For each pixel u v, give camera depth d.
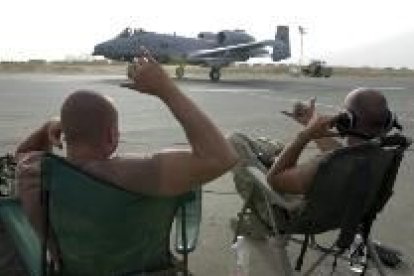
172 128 13.90
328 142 4.21
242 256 4.27
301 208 3.76
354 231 3.83
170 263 2.95
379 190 3.87
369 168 3.67
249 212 4.52
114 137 2.71
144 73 2.55
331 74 57.94
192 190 2.74
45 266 2.69
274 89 31.83
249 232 4.46
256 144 4.34
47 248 2.74
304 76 56.97
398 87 36.09
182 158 2.60
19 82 33.34
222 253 5.39
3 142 11.13
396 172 3.85
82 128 2.64
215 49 42.84
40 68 64.50
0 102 19.88
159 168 2.61
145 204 2.64
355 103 3.73
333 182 3.64
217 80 41.59
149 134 12.85
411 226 6.35
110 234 2.66
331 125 3.69
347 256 4.96
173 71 49.25
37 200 2.70
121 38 41.25
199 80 42.25
